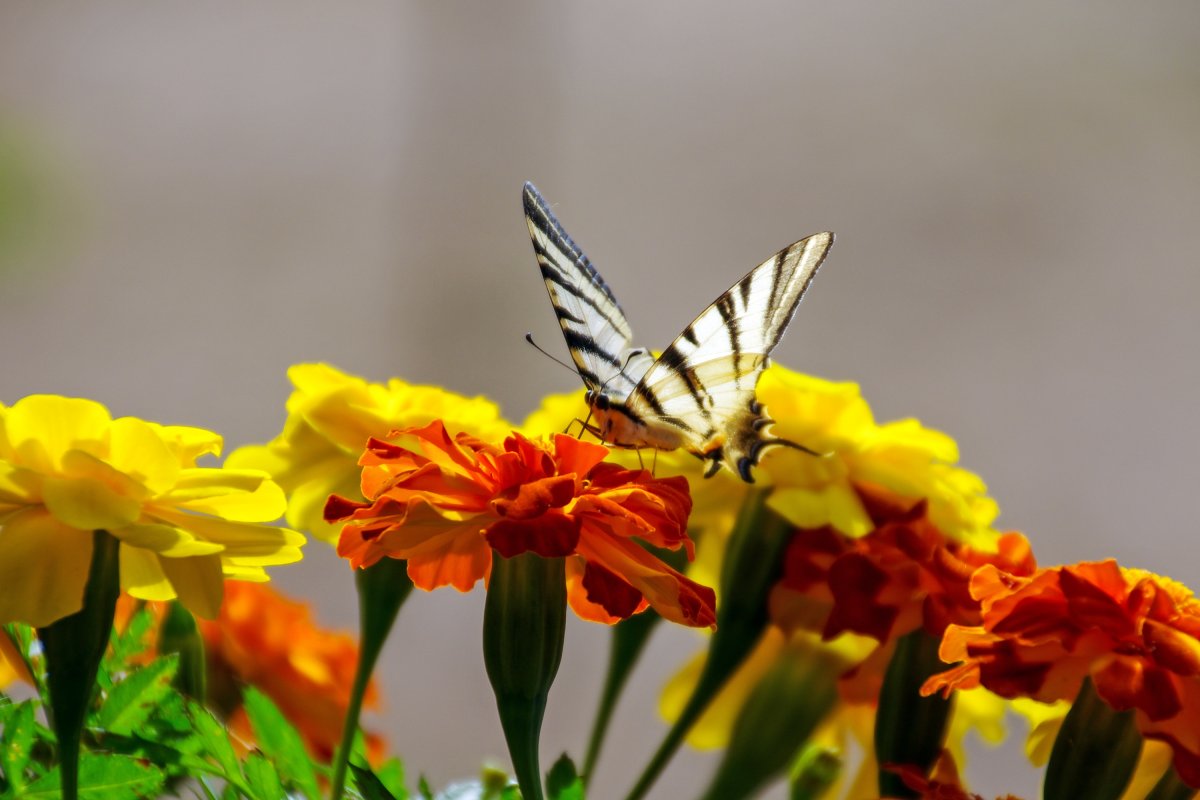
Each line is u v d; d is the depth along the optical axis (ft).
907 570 3.50
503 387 11.89
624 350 3.72
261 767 3.42
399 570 3.51
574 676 8.76
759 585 3.56
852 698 3.56
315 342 12.23
